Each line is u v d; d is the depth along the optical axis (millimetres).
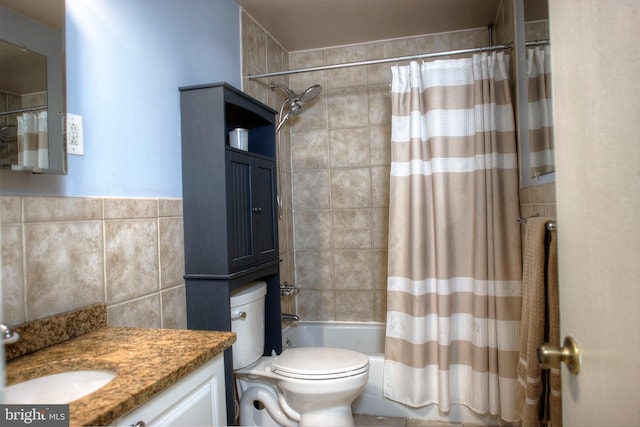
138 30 1473
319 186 2928
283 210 2785
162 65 1600
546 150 1490
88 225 1227
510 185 2014
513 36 2045
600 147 550
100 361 958
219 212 1619
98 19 1293
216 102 1633
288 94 2711
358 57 2895
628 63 477
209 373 1084
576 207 631
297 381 1691
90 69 1256
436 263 2082
